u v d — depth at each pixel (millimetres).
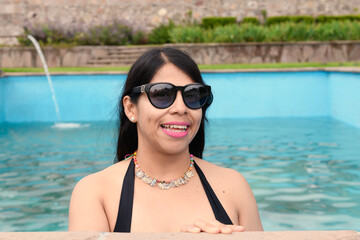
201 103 1398
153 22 18484
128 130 1623
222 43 13836
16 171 4840
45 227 3131
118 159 1680
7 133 7695
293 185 4195
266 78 9797
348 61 13828
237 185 1522
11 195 3926
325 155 5531
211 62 13719
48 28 15906
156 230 1348
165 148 1368
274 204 3643
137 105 1433
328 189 4051
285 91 9805
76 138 7012
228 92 9789
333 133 7250
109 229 1395
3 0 18250
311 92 9820
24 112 9648
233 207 1471
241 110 9836
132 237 1059
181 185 1446
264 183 4285
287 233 1079
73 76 9656
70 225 1388
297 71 9758
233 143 6430
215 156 5535
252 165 5031
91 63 14242
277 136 7008
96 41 15688
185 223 1369
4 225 3170
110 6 18484
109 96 9680
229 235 1078
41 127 8492
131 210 1376
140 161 1464
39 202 3725
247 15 18469
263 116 9852
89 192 1432
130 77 1449
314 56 13797
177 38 15008
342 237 1032
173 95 1353
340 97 8961
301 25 14586
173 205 1401
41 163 5219
